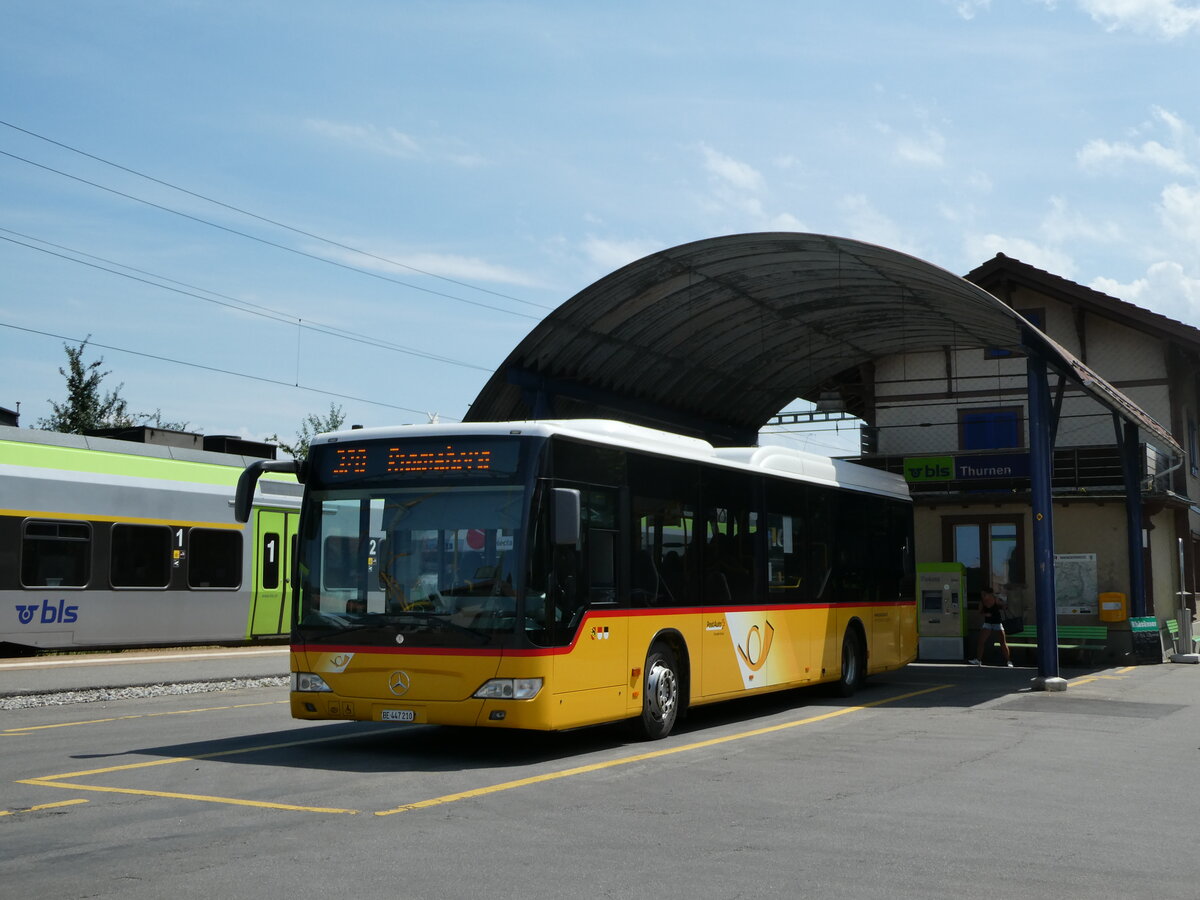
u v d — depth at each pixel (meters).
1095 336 28.33
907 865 6.81
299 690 11.08
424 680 10.55
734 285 22.41
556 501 10.56
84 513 21.94
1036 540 18.67
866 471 18.58
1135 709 15.48
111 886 6.24
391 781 9.66
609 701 11.46
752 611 14.48
